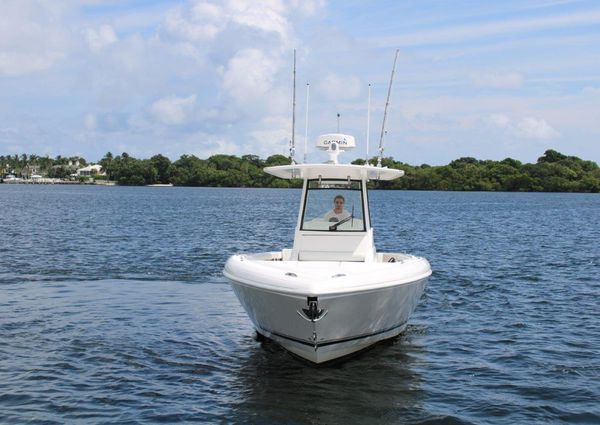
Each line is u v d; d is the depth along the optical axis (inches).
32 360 467.2
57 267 890.7
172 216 2208.4
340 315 423.8
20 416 372.2
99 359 472.7
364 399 405.7
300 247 514.3
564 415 383.2
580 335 557.9
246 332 550.9
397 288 451.8
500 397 410.3
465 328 578.6
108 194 5064.0
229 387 422.6
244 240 1364.4
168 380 433.4
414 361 479.8
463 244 1362.0
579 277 876.0
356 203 518.6
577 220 2321.6
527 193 6806.1
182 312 620.7
